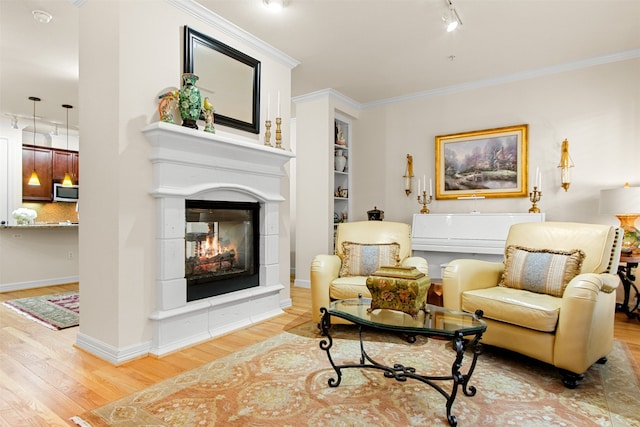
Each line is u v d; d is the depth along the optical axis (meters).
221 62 3.13
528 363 2.42
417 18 3.08
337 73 4.23
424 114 4.89
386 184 5.20
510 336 2.32
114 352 2.39
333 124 4.87
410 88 4.73
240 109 3.32
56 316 3.54
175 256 2.64
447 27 3.07
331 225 4.81
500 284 2.78
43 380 2.14
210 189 2.87
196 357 2.48
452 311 2.15
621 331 3.04
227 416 1.76
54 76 4.24
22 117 5.83
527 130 4.17
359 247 3.30
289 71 3.88
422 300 2.15
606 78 3.79
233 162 3.09
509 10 2.94
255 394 1.97
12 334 2.99
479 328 1.81
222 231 3.23
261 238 3.47
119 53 2.40
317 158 4.86
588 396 1.97
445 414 1.78
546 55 3.78
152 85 2.60
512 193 4.26
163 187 2.55
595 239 2.51
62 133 6.78
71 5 2.83
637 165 3.64
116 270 2.39
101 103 2.51
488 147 4.42
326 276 3.07
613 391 2.03
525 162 4.18
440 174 4.74
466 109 4.58
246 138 3.40
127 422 1.71
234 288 3.20
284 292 3.81
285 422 1.71
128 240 2.44
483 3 2.85
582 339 2.01
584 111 3.89
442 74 4.27
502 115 4.35
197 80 2.89
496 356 2.54
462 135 4.57
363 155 5.40
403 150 5.06
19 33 3.27
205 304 2.84
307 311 3.70
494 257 4.10
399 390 2.02
